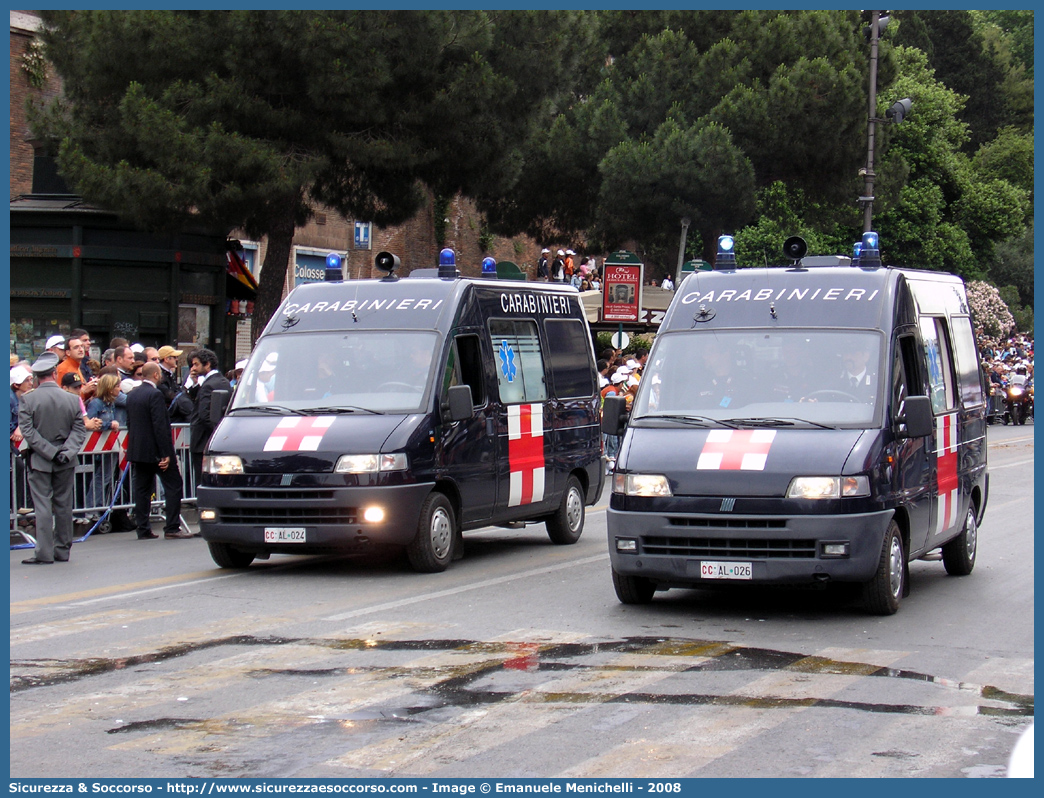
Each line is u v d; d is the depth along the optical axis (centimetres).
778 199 3494
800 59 3331
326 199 2398
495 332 1319
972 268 5953
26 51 2616
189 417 1644
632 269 2553
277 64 2045
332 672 757
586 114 3500
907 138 5512
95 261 2139
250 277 2533
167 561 1281
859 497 903
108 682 736
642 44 3538
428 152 2206
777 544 905
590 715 655
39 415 1253
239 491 1148
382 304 1266
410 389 1195
